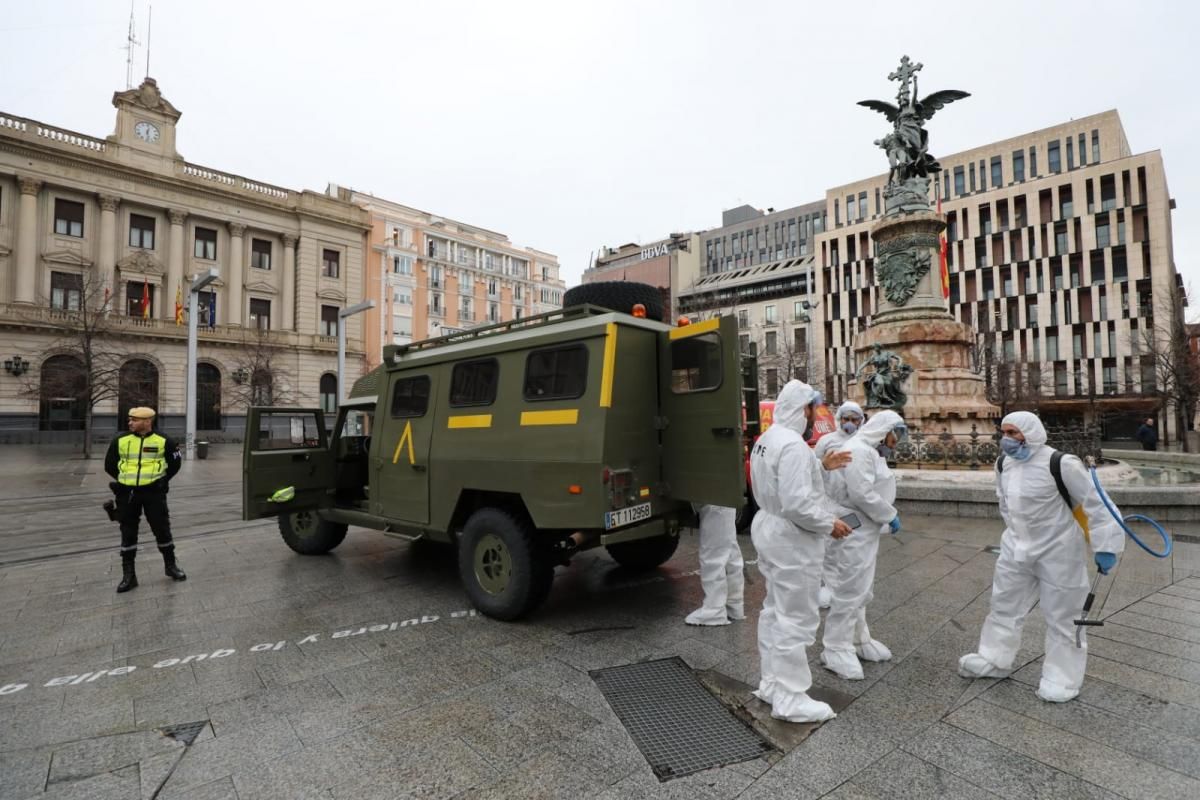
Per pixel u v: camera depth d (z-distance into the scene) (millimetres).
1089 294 45219
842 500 3828
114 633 4633
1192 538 7164
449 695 3535
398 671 3887
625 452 4453
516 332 5203
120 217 38438
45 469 20531
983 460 10750
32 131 35250
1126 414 41500
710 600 4676
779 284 62312
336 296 47531
